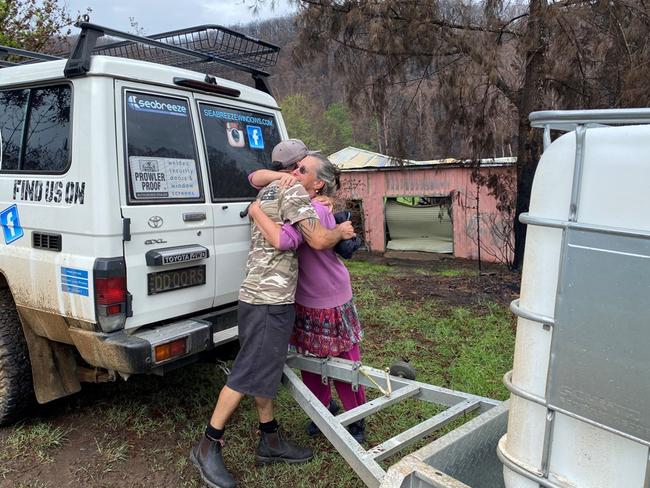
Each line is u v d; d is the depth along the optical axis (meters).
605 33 6.68
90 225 2.71
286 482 2.84
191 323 3.02
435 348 4.83
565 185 1.42
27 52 4.27
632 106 6.04
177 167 3.06
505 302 6.53
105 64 2.72
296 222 2.57
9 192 3.09
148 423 3.41
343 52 7.85
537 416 1.53
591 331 1.37
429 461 1.78
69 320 2.87
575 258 1.39
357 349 3.09
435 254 12.02
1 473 2.88
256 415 3.51
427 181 11.86
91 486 2.80
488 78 6.91
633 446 1.34
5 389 3.13
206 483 2.73
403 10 7.12
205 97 3.32
